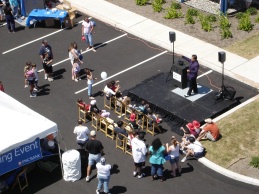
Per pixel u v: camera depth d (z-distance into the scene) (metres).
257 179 18.22
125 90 22.91
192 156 19.31
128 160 19.47
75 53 23.33
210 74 23.64
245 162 18.91
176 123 20.84
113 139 20.38
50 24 27.91
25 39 27.16
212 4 28.64
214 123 19.91
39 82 23.83
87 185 18.56
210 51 24.84
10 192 18.45
